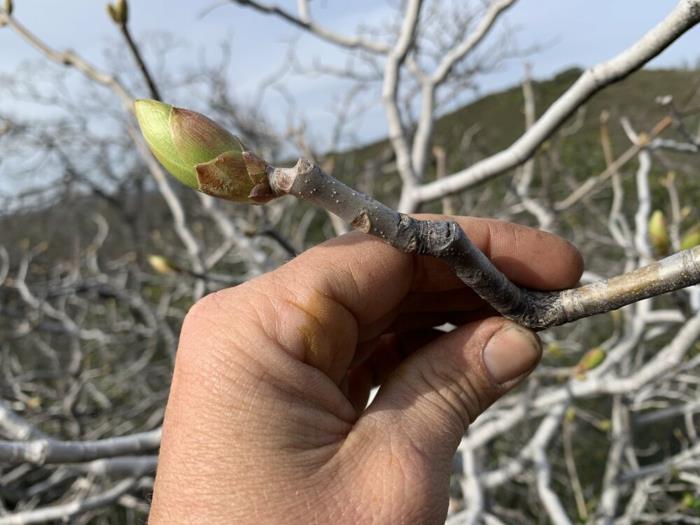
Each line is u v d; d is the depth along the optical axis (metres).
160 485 0.14
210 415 0.14
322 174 0.11
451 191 0.28
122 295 0.61
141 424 0.67
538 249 0.17
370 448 0.14
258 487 0.13
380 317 0.17
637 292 0.12
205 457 0.13
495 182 0.89
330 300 0.15
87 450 0.21
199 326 0.15
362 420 0.15
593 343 0.71
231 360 0.14
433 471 0.14
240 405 0.14
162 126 0.11
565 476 0.61
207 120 0.11
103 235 0.71
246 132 0.73
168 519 0.13
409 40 0.32
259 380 0.14
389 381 0.16
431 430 0.15
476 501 0.35
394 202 0.88
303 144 0.43
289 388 0.14
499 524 0.35
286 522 0.13
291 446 0.14
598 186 0.47
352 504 0.13
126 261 0.71
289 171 0.11
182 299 0.82
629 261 0.41
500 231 0.17
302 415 0.14
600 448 0.68
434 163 0.76
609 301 0.12
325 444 0.14
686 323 0.27
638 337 0.35
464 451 0.37
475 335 0.16
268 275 0.15
